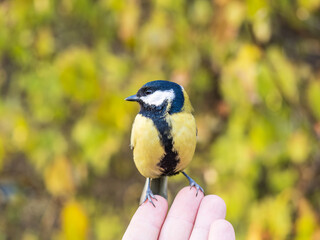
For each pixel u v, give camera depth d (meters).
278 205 0.56
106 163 0.61
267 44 0.58
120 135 0.59
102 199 0.68
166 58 0.56
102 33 0.60
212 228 0.44
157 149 0.45
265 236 0.55
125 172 0.69
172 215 0.47
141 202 0.48
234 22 0.54
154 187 0.49
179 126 0.45
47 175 0.60
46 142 0.60
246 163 0.57
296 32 0.59
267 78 0.53
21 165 0.68
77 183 0.61
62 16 0.63
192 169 0.62
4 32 0.60
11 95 0.62
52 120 0.62
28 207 0.69
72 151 0.61
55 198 0.62
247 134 0.58
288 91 0.54
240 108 0.58
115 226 0.67
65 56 0.56
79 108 0.63
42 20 0.60
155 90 0.46
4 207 0.69
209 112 0.62
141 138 0.46
